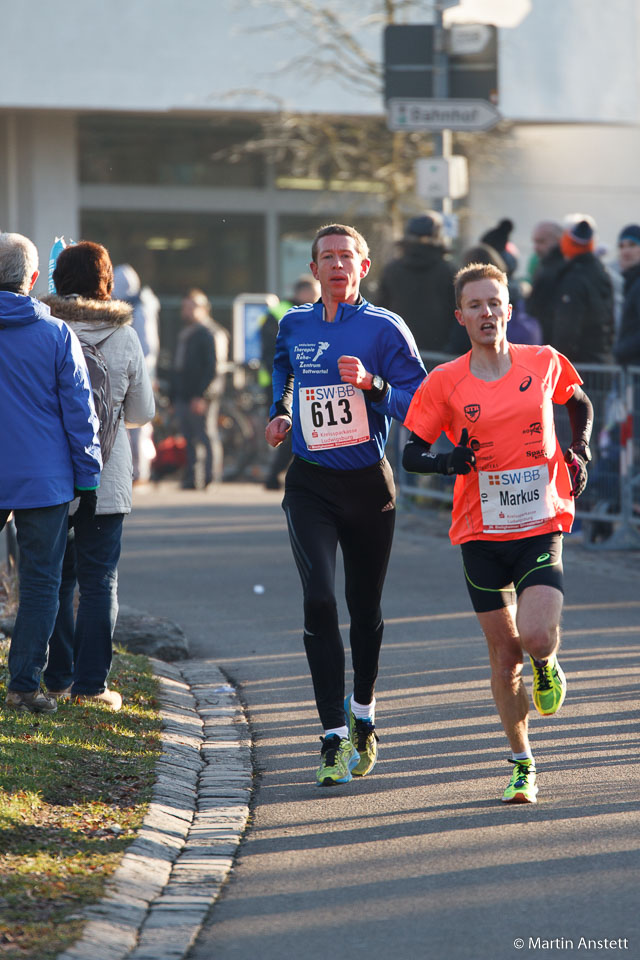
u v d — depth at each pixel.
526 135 76.19
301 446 18.50
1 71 65.62
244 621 29.38
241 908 14.10
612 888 14.35
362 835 16.30
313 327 18.53
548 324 40.03
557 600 16.61
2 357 19.19
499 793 17.88
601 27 72.06
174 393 57.31
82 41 66.44
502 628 17.36
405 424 17.66
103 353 20.44
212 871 15.05
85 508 19.72
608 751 19.64
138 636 25.73
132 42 67.06
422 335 43.78
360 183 74.62
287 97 69.00
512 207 76.31
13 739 18.28
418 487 45.59
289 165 75.69
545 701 16.92
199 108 68.25
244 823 16.77
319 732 21.09
